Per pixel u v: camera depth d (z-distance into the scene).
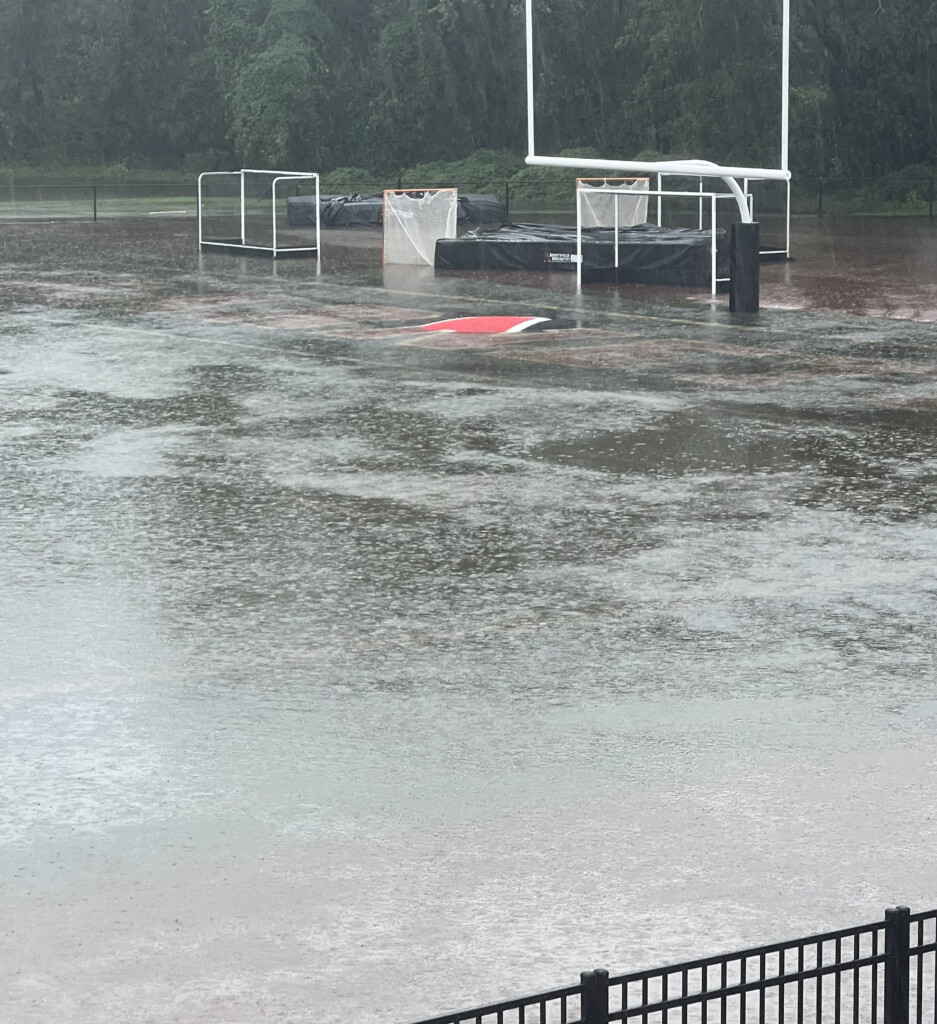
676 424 16.98
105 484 14.23
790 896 6.28
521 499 13.57
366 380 20.02
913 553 11.80
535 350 22.66
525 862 6.58
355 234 47.00
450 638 9.77
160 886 6.36
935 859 6.61
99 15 86.56
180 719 8.35
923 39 65.62
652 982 5.63
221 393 19.12
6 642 9.70
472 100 74.19
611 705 8.55
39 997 5.49
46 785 7.45
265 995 5.52
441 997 5.52
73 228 48.97
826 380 19.95
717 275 31.08
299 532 12.48
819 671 9.12
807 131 65.31
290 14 77.25
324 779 7.50
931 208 57.19
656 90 66.44
